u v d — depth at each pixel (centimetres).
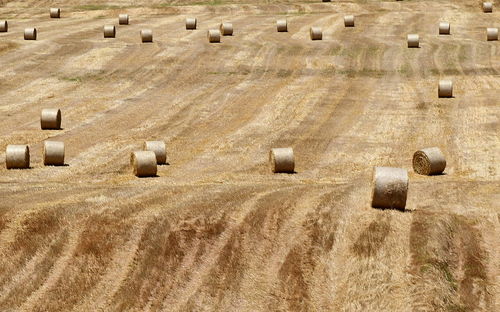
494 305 2805
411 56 8225
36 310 2825
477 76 7419
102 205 3350
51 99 6594
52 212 3234
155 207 3338
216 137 5409
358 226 3133
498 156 4869
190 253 3061
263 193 3581
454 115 5997
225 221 3203
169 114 6125
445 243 3061
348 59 8088
